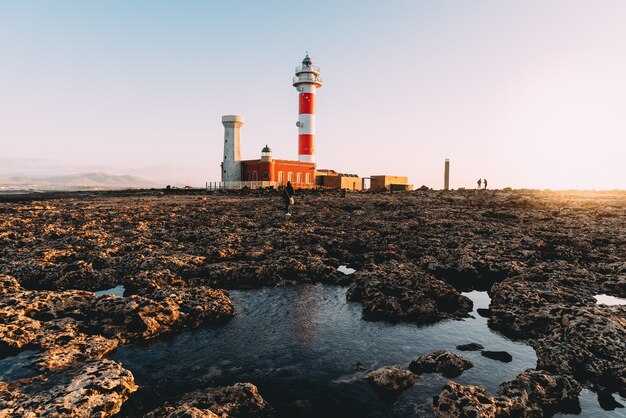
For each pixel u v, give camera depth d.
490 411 6.12
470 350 8.99
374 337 9.67
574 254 16.52
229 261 16.28
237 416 6.32
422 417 6.38
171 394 7.00
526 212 29.39
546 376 7.11
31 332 8.73
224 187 66.06
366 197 44.97
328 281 14.53
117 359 8.35
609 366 7.70
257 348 8.98
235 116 75.31
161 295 11.10
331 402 6.82
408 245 18.84
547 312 9.85
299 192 56.59
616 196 40.41
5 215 27.56
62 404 6.07
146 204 37.94
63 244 18.17
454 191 51.06
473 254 16.06
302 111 79.50
